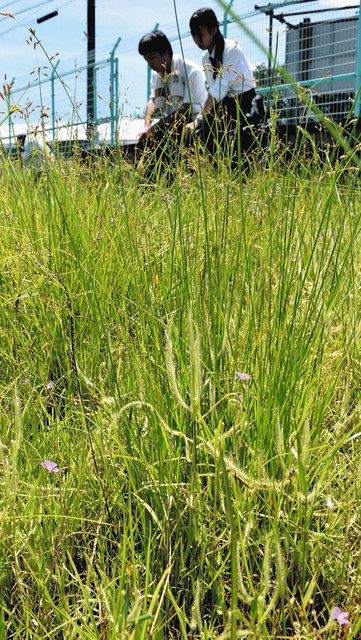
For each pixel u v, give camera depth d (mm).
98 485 1385
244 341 1567
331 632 1060
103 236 2189
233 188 2127
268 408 1337
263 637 995
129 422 1389
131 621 930
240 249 1682
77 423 1587
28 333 1989
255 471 1271
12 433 1499
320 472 1394
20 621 1079
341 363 1568
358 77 7457
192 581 1150
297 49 8773
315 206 1971
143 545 1229
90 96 6094
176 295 1734
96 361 1843
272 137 2061
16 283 2131
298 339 1474
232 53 4793
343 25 8320
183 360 1498
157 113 4027
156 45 5336
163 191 2404
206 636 991
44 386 1801
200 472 1347
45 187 2668
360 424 1353
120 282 2049
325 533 1270
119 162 2523
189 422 1350
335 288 1599
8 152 2793
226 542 1180
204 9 4773
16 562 1108
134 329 1766
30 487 1273
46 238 2318
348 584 1193
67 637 1049
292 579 1178
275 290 1747
